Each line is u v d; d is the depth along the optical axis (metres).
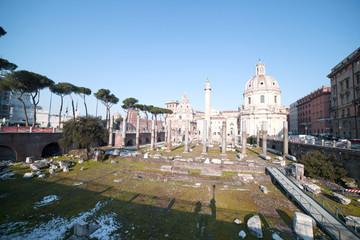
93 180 22.52
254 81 82.62
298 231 11.88
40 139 34.31
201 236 11.77
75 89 52.03
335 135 49.38
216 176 24.11
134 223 13.09
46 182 21.39
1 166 26.69
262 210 15.36
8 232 11.66
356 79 41.00
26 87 38.91
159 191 19.25
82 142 32.09
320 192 19.42
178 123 109.50
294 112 97.56
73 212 14.49
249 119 79.12
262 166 26.39
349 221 13.25
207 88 58.41
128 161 32.53
